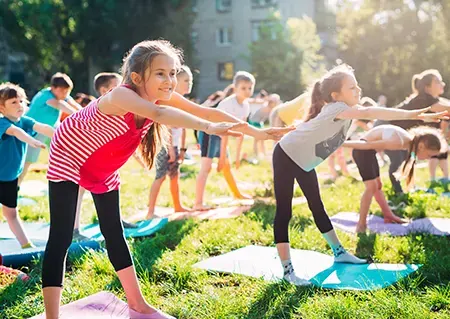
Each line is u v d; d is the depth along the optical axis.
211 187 8.88
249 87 7.24
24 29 34.75
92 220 6.34
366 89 32.97
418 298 3.56
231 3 37.81
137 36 33.78
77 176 3.20
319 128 4.28
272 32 32.66
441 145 5.72
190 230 5.49
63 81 6.73
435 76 6.99
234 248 4.97
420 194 7.32
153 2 33.78
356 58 33.19
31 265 4.51
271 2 37.28
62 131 3.16
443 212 6.62
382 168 11.26
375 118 4.08
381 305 3.41
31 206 7.09
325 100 4.43
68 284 4.01
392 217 6.14
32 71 36.72
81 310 3.45
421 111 3.91
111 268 4.22
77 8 33.31
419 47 31.59
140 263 4.33
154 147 3.47
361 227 5.66
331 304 3.42
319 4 41.28
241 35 37.75
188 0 34.53
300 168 4.37
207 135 7.02
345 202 7.23
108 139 3.12
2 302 3.67
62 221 3.17
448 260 4.32
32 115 6.79
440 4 31.58
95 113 3.04
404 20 31.91
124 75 3.15
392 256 4.64
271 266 4.36
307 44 32.41
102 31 33.50
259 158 12.93
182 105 3.54
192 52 34.94
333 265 4.43
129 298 3.42
